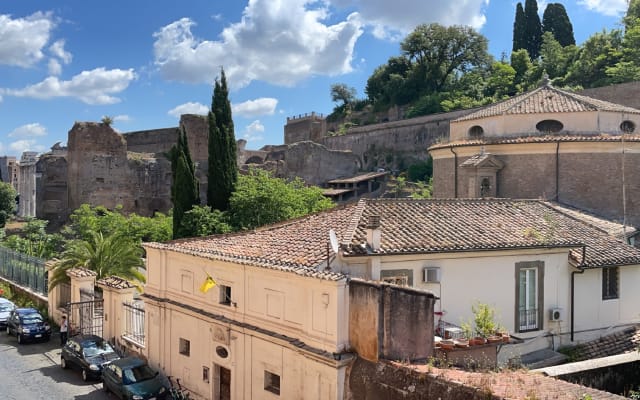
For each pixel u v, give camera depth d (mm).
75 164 67625
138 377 21453
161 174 72500
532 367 19531
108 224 50844
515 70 98875
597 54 79812
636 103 59188
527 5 104625
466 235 20312
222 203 44000
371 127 94750
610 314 23047
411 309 14242
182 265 21156
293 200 43688
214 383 19297
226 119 44719
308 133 117562
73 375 24703
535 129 33844
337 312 14438
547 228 22766
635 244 29797
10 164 109188
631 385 15414
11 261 42969
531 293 21094
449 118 83000
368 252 17312
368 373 13828
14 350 28625
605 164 31109
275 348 16656
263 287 17250
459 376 12555
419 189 69188
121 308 26609
